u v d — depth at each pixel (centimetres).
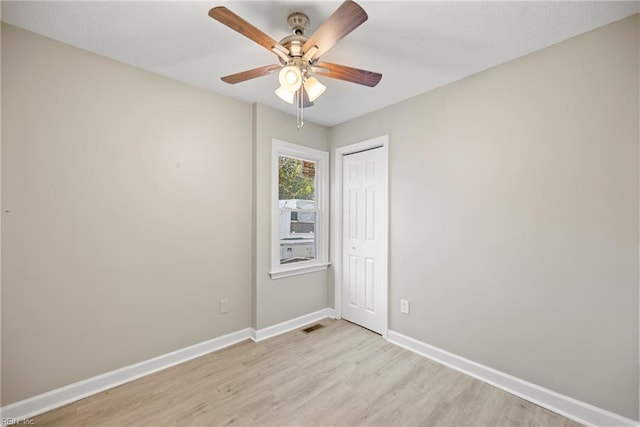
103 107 203
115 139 208
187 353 245
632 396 162
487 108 218
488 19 164
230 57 206
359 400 194
